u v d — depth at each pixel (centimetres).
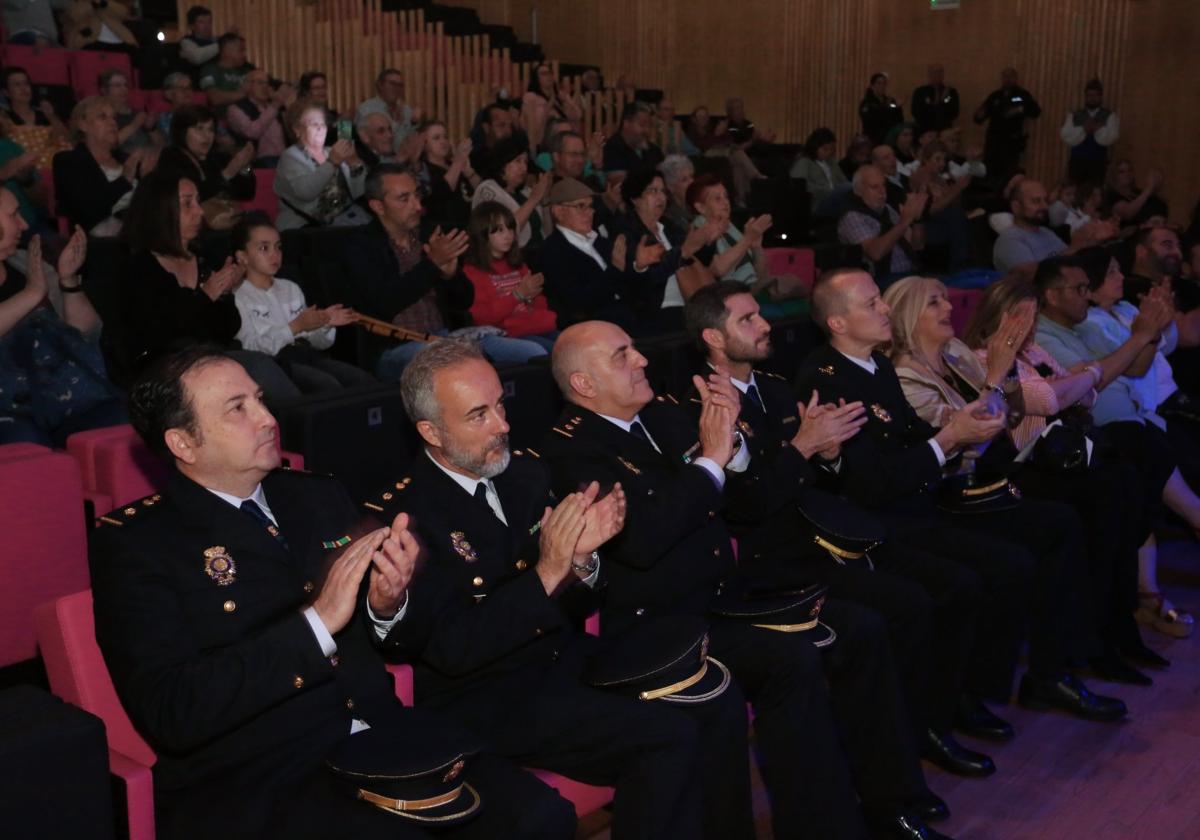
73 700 194
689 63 1335
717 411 268
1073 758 311
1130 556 365
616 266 480
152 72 845
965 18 1181
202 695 182
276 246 392
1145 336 386
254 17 984
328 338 414
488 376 233
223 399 195
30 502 240
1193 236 513
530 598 224
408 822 187
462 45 1189
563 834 200
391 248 429
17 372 309
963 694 324
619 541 258
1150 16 1089
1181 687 352
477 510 237
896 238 665
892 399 332
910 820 270
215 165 573
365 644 215
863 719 269
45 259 414
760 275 561
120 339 353
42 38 809
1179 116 1089
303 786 193
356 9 1073
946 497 341
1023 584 316
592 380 272
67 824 164
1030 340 389
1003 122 1090
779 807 252
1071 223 885
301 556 210
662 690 226
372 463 290
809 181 959
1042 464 358
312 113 560
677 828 217
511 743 223
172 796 192
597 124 1109
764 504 288
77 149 537
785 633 256
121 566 190
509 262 475
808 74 1270
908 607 287
